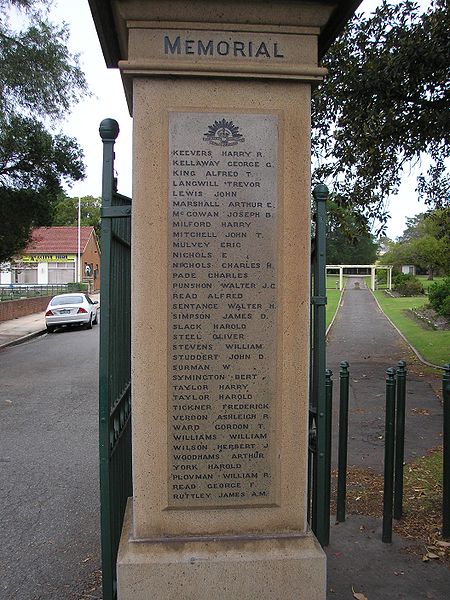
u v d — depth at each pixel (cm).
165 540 303
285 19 297
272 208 305
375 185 1267
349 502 498
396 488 456
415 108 1124
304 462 312
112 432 326
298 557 302
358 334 2077
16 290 4178
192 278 303
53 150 1927
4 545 444
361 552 403
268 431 310
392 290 5203
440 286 2784
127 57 311
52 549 436
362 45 1078
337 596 348
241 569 299
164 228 300
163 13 291
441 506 481
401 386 445
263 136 303
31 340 2125
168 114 298
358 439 723
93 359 1573
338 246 8356
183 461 307
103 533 310
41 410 946
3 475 612
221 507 309
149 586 296
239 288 305
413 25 1039
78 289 4759
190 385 306
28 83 1709
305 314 309
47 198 2050
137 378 303
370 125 1120
